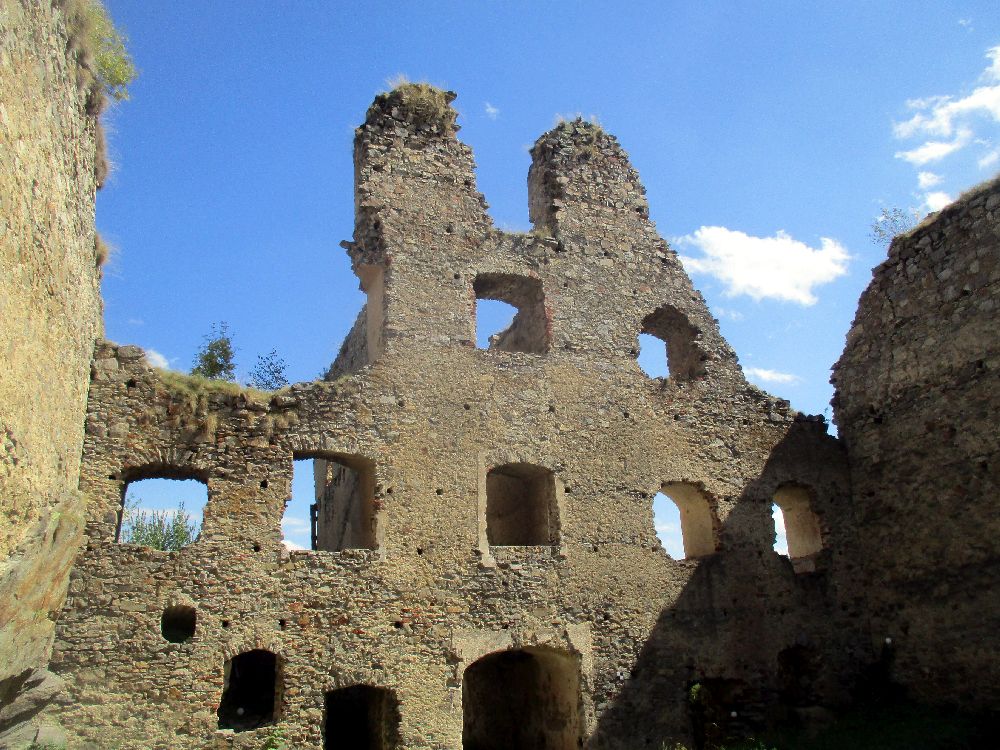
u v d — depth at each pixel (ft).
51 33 32.68
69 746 42.68
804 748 53.31
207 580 47.85
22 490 31.71
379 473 53.72
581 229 67.56
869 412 66.85
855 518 66.39
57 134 34.06
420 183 63.00
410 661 50.55
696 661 57.82
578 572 56.85
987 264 59.36
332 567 50.67
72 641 44.42
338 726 59.93
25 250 29.84
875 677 61.77
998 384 57.21
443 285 60.59
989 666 54.70
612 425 61.87
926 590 59.88
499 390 59.31
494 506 68.64
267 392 53.36
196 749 44.93
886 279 67.21
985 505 56.80
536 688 60.70
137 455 48.73
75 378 42.09
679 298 69.10
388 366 56.59
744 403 67.05
